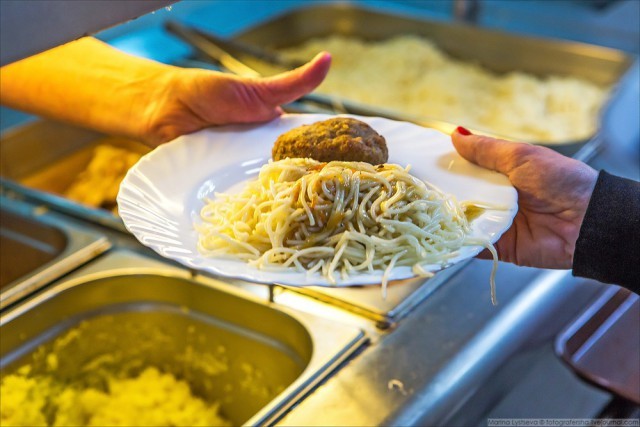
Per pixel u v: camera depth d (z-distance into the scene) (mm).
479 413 983
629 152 1565
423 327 1066
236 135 1073
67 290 1140
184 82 1120
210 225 895
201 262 819
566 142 1560
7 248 1343
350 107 1623
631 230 976
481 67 2287
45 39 669
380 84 2168
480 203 943
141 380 1228
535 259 1151
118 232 1279
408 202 911
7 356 1103
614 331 1164
